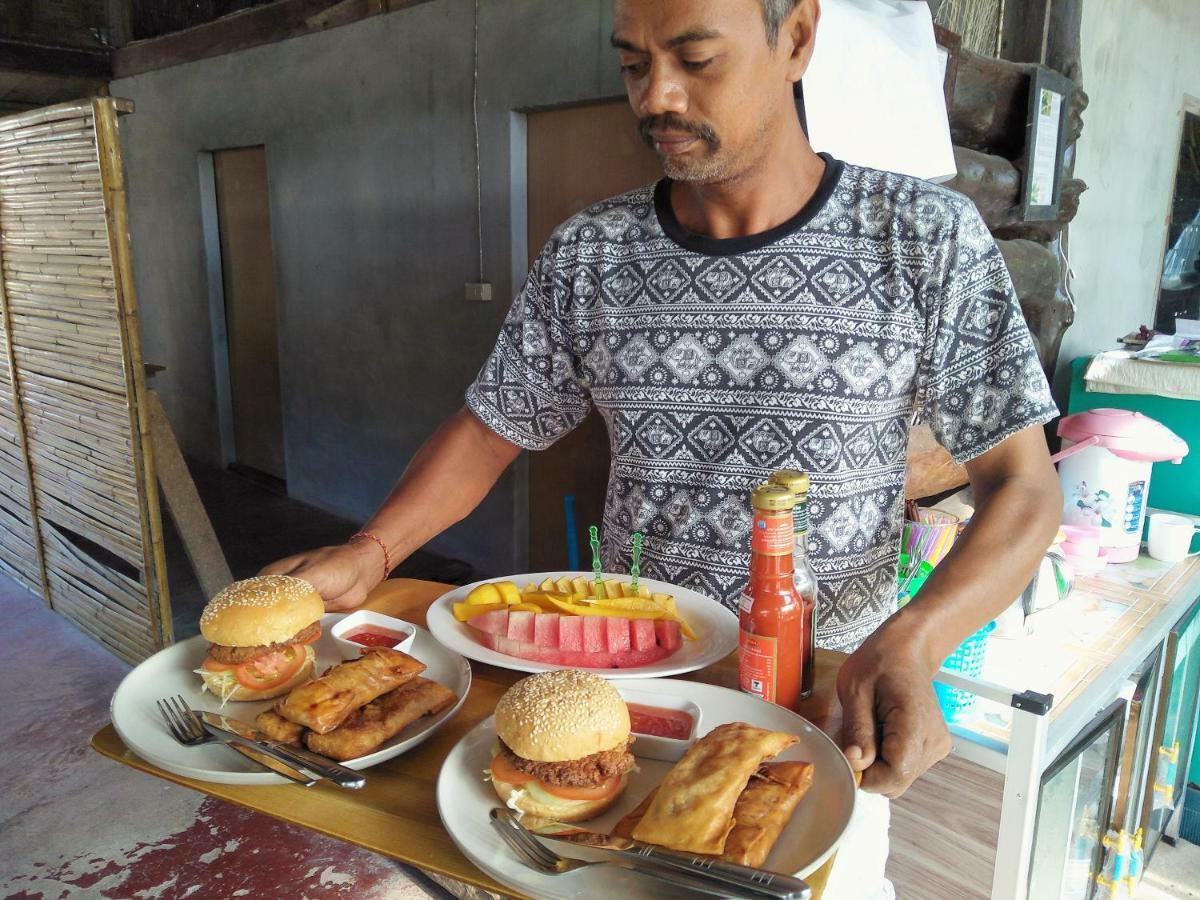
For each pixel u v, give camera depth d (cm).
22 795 272
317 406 539
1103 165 363
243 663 99
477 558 445
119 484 330
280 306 550
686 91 99
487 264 406
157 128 626
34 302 346
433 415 456
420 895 227
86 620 378
